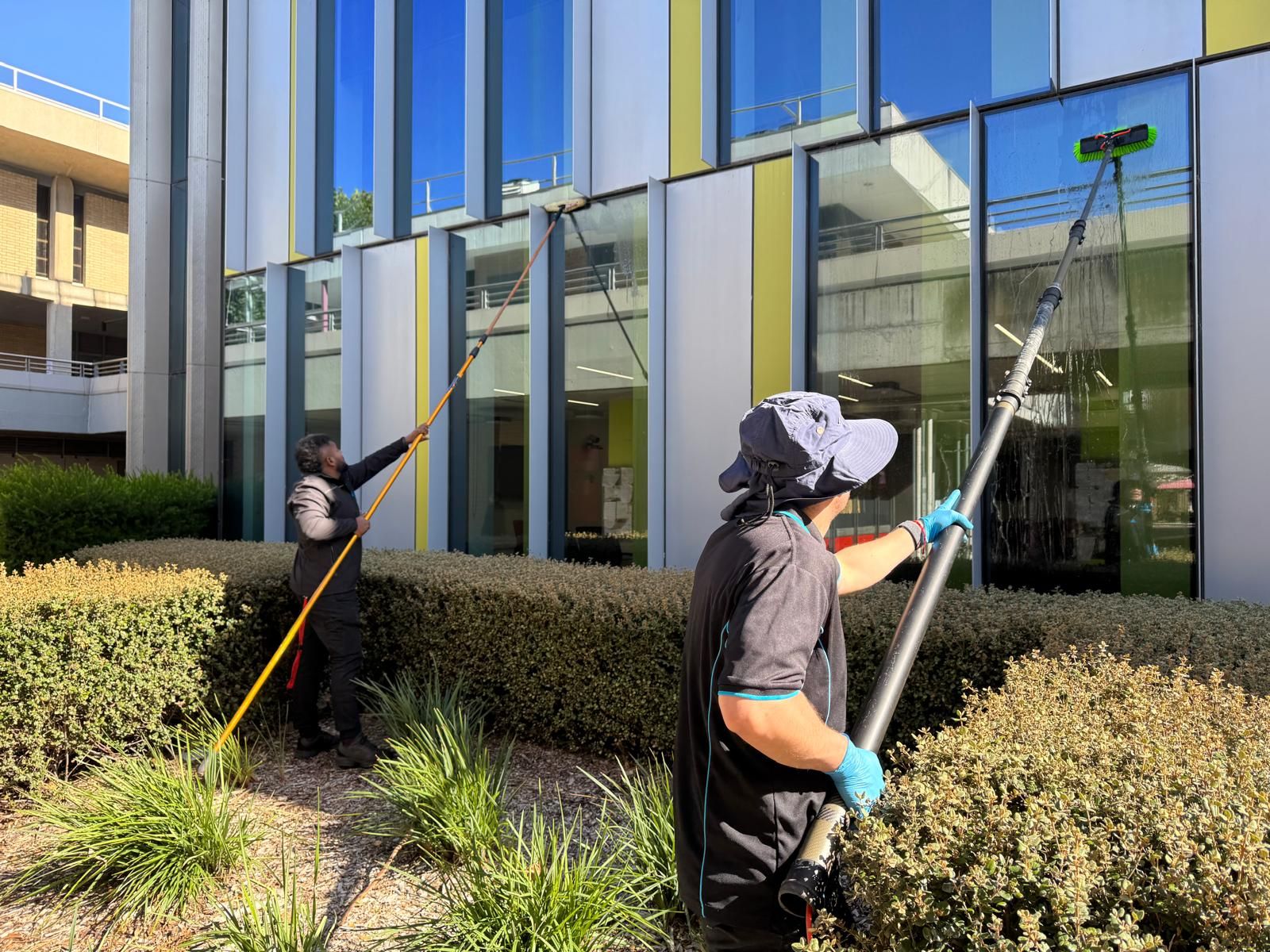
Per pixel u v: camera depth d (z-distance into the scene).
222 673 4.62
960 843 1.24
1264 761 1.47
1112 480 4.99
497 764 4.13
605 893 2.60
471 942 2.44
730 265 6.43
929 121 5.57
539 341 7.31
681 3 6.62
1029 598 3.70
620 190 6.92
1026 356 2.59
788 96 6.23
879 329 5.83
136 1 11.49
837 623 1.50
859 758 1.39
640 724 4.05
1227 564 4.64
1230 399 4.64
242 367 9.87
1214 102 4.72
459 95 7.87
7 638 3.74
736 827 1.43
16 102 20.53
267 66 9.43
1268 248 4.55
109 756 4.10
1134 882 1.17
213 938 2.53
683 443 6.65
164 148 11.61
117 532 9.38
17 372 19.17
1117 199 5.02
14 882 3.08
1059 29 5.18
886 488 5.79
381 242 8.45
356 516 4.50
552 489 7.39
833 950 1.24
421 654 4.85
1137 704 1.80
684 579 4.55
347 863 3.22
